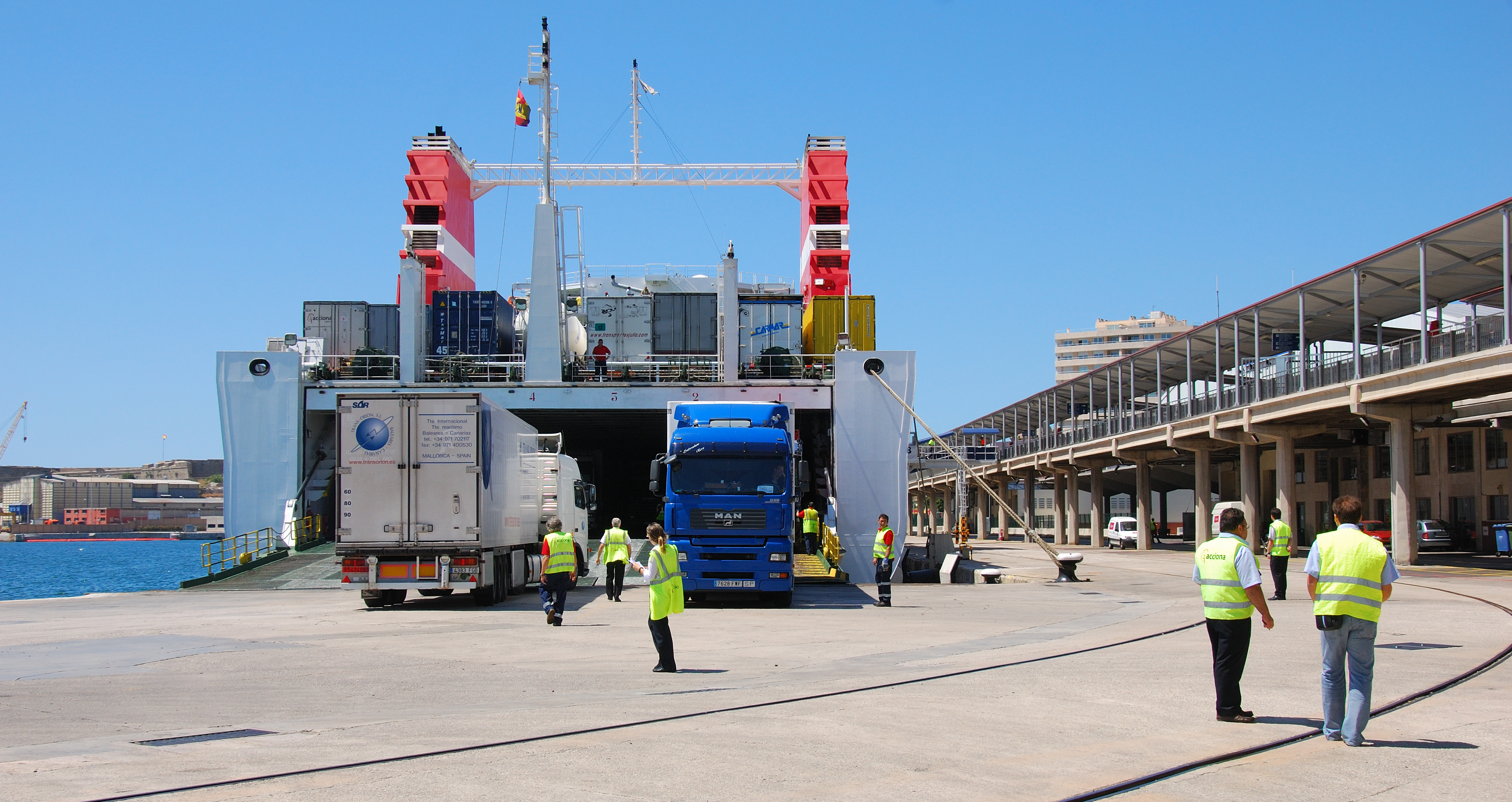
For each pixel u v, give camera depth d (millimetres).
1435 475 50219
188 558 133625
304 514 36156
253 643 15906
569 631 17875
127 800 6195
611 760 7379
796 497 23844
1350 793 6609
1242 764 7352
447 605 23578
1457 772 7086
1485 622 16453
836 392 36219
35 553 152375
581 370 39500
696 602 24578
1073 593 27047
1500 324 27078
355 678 12008
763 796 6422
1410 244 30484
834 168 44844
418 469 21422
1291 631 15898
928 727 8633
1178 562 42469
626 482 53062
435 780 6738
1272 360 42469
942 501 117875
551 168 39812
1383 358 32188
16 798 6227
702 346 40562
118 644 15695
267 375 36031
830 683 11359
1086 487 96312
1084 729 8539
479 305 39469
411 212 44156
